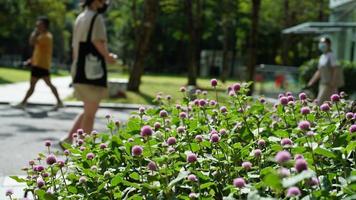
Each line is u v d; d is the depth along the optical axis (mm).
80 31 7641
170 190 3246
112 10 46938
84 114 7617
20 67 71750
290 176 2691
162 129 4672
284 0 46281
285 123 4844
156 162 3611
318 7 46969
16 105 15695
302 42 46438
